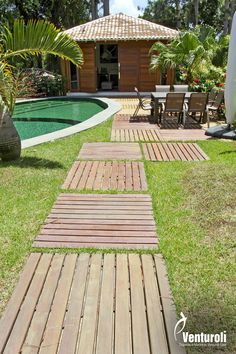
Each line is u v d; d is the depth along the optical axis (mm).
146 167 5707
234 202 4090
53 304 2494
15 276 2816
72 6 24484
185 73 14359
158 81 17500
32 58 21125
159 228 3609
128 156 6383
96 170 5590
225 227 3564
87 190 4719
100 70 19953
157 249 3217
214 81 12414
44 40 5422
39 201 4320
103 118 10055
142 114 11219
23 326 2293
